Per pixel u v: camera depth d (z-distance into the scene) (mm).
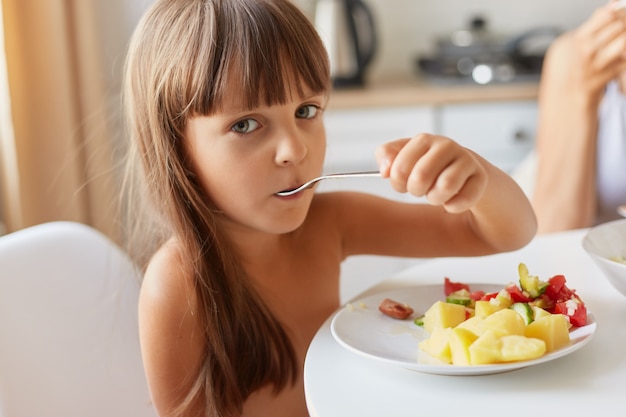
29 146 1893
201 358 879
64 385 963
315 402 658
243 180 823
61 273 1024
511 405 636
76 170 1973
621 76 1810
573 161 1752
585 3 2904
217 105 806
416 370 668
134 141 969
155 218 948
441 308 754
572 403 634
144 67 894
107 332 1039
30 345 948
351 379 699
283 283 975
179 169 871
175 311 866
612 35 1668
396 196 2143
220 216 899
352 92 2510
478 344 658
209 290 879
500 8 2932
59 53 1903
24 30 1856
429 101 2383
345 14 2582
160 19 883
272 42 815
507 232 913
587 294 887
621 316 815
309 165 846
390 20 2953
